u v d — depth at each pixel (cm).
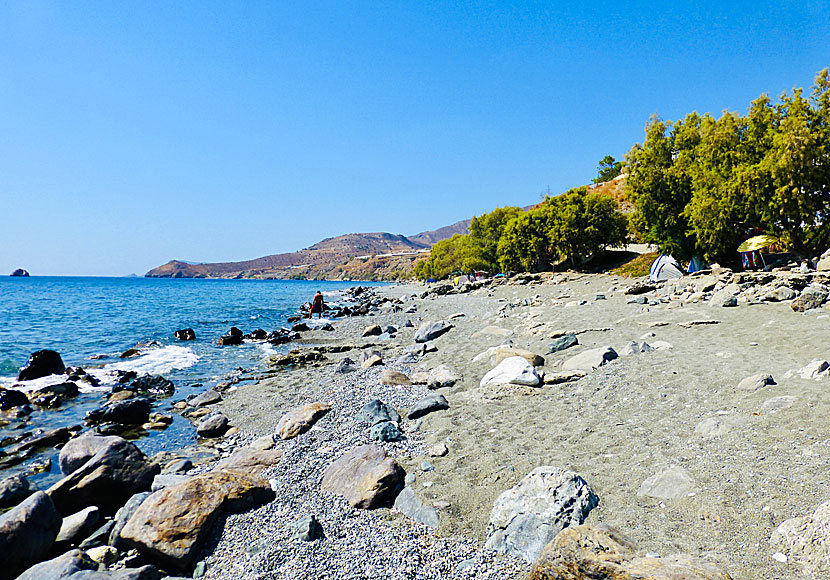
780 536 447
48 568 503
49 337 2756
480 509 618
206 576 522
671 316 1720
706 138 3497
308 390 1402
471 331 2088
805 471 541
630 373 1038
